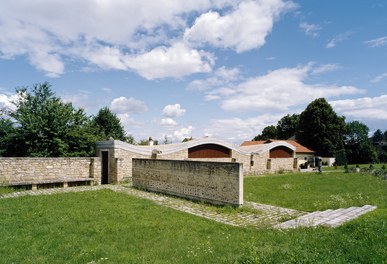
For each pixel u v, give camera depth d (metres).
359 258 5.56
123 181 23.67
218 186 13.97
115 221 10.09
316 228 8.31
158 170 18.47
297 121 71.19
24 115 25.30
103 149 25.11
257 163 36.06
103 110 43.03
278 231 8.38
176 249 7.15
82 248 7.32
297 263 5.36
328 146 56.81
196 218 10.77
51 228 9.09
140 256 6.70
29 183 18.62
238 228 9.34
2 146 25.11
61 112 26.39
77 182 22.00
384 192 17.83
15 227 9.17
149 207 12.66
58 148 25.16
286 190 19.39
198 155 29.83
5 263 6.38
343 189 19.72
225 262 5.84
